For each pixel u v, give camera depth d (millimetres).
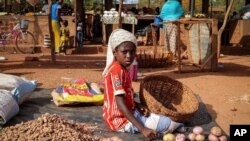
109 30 14703
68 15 14367
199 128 4180
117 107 4184
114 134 4293
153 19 15680
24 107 5355
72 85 5711
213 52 8664
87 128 4344
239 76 8141
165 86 5219
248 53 13117
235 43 13547
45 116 3975
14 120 4758
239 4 24125
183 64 9562
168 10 10219
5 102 4578
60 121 3990
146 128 3922
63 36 12758
